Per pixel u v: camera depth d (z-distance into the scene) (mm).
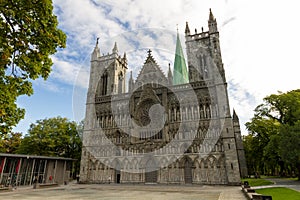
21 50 16344
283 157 44781
